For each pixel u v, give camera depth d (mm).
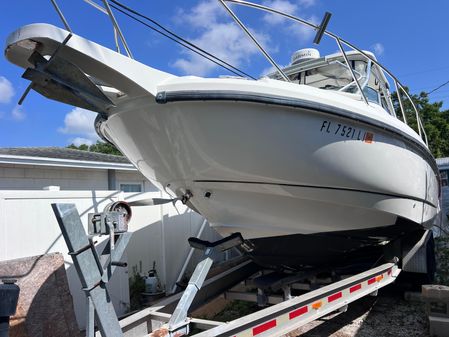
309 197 3232
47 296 3125
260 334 2709
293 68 4855
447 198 12859
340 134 3035
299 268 4191
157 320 3059
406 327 3918
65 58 2254
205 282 3926
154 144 2951
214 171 3008
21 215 3533
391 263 4375
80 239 2229
